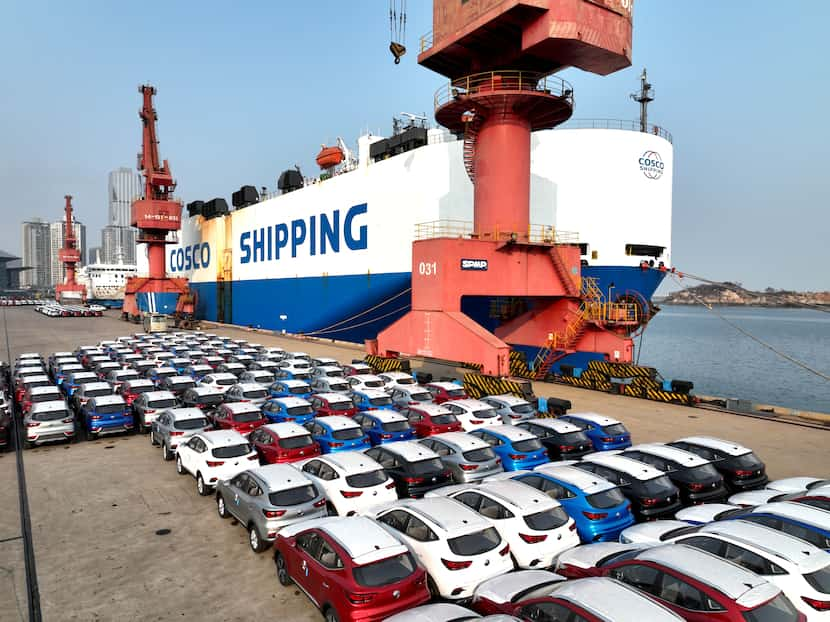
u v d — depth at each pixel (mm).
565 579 8586
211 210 81250
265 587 10148
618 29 24688
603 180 36156
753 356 100562
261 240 66750
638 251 36812
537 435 16609
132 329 70875
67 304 160875
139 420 21250
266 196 67688
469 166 30734
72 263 145250
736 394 57469
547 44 23688
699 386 63000
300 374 27578
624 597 6641
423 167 41531
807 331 197125
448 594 8914
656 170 37312
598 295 32719
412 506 10219
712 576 7148
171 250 99062
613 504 11227
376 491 12141
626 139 36188
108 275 174375
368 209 47562
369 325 48875
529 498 10766
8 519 13195
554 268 28453
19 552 11508
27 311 129625
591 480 11672
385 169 45312
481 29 24922
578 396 28359
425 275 26125
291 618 9156
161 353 35562
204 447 14766
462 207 39469
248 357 34031
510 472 13922
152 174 71625
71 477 16172
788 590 7754
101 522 13023
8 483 15672
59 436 19172
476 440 14695
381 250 46250
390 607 7949
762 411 25297
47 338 58656
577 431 16547
